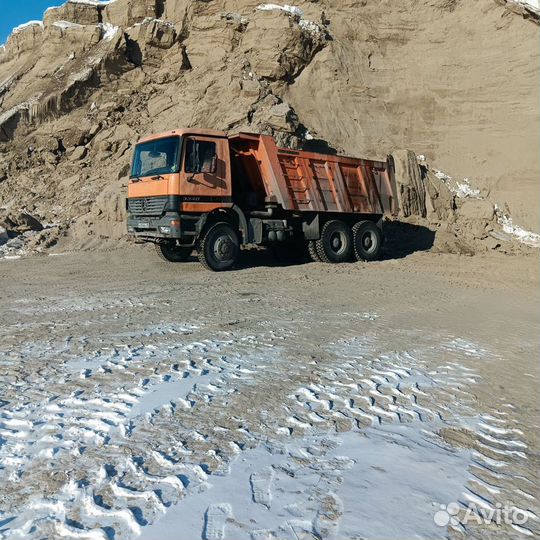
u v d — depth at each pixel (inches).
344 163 546.3
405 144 1012.5
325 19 1075.9
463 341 227.8
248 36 954.1
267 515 91.8
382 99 1041.5
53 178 898.1
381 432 130.1
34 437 122.1
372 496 99.1
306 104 949.8
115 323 244.7
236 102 845.2
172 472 106.7
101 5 1197.7
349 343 217.6
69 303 300.0
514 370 186.5
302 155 508.7
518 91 1062.4
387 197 596.1
